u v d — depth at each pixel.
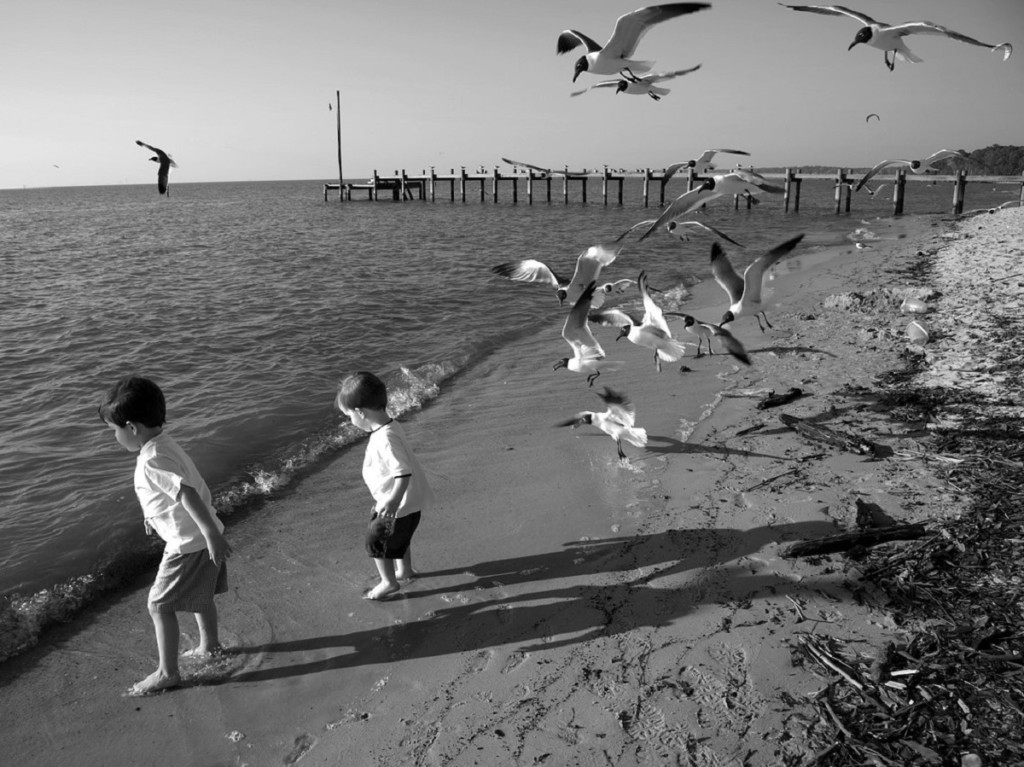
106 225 43.25
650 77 6.70
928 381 8.49
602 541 5.48
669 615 4.52
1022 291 13.23
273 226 40.06
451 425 8.15
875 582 4.66
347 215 50.53
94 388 9.75
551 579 5.03
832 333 11.27
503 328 13.19
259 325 13.30
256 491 6.60
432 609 4.77
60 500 6.38
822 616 4.38
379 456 4.69
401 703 3.93
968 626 4.12
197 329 12.99
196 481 4.18
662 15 6.17
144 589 5.18
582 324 7.33
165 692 4.09
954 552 4.85
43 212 64.44
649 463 6.86
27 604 4.82
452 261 22.67
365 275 19.56
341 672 4.20
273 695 4.04
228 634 4.57
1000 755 3.26
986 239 23.30
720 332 8.24
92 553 5.54
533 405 8.79
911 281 15.77
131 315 14.20
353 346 11.84
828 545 5.05
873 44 6.02
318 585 5.11
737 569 4.95
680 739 3.51
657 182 87.94
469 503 6.20
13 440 7.83
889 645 3.99
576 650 4.25
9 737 3.74
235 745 3.69
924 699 3.61
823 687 3.78
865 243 25.09
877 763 3.27
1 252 26.75
